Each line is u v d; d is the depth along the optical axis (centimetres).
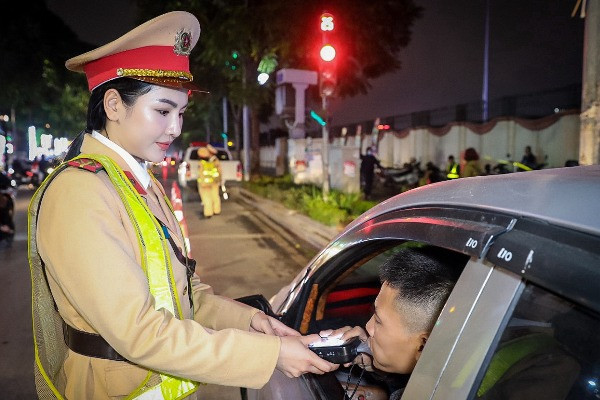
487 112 1983
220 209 1376
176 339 121
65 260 118
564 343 96
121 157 139
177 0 1806
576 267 82
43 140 4791
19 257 794
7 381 373
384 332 141
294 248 849
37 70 4762
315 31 1580
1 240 898
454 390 101
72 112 4431
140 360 120
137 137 136
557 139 1589
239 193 1903
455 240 110
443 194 131
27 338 454
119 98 133
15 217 1272
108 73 133
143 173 145
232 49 1672
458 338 102
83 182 123
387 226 149
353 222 183
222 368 125
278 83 1975
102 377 133
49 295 137
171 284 137
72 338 136
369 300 254
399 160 2439
